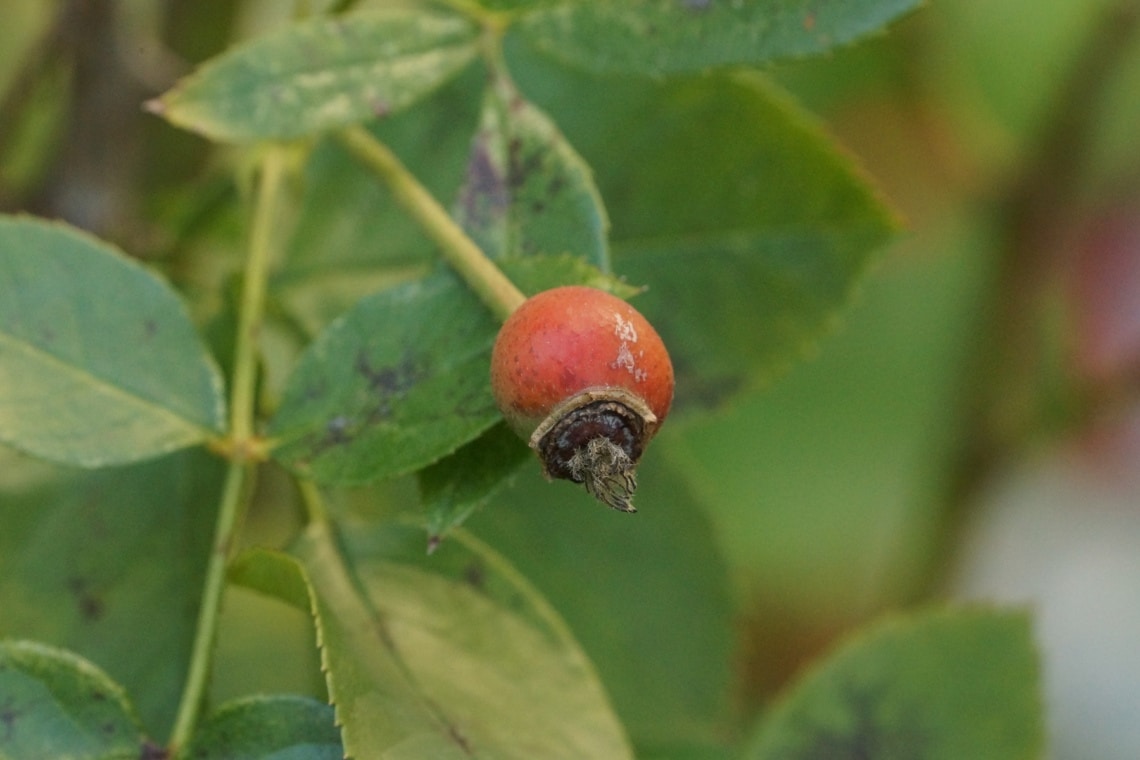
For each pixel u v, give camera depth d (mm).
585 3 440
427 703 422
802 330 475
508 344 414
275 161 452
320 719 419
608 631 480
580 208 436
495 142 439
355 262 474
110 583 456
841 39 433
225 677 490
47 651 418
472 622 431
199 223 479
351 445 424
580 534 479
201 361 434
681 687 481
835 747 448
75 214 487
